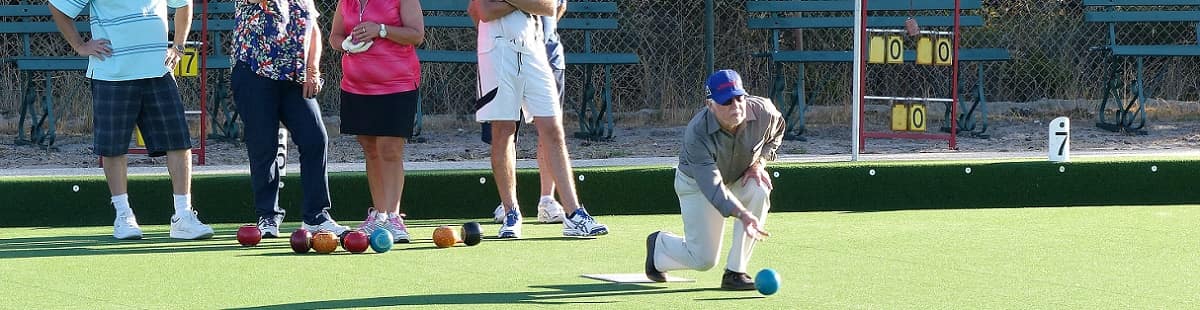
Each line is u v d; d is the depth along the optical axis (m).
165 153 9.83
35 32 15.72
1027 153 13.65
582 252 9.04
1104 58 18.17
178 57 9.87
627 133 16.64
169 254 8.91
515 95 9.62
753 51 18.12
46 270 8.20
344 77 9.53
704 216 7.27
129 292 7.39
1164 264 8.42
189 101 16.62
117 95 9.65
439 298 7.17
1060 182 12.14
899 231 10.12
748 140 6.99
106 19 9.60
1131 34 18.69
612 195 11.69
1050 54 18.64
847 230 10.20
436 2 15.78
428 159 14.58
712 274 7.99
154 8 9.70
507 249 9.17
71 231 10.61
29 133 16.19
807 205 11.84
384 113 9.43
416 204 11.55
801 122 15.94
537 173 11.55
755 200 7.21
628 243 9.52
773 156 7.36
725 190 6.89
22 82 16.59
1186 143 15.71
